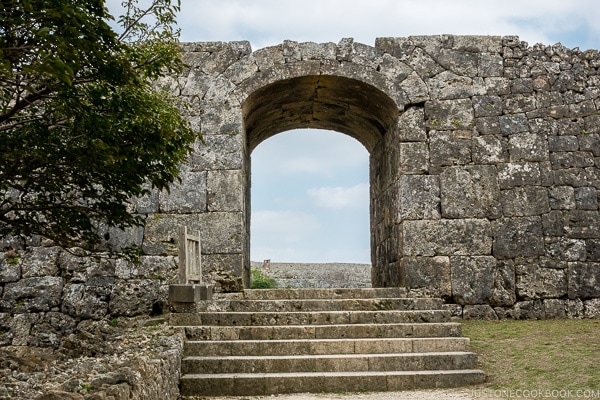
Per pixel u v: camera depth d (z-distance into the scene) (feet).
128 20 26.27
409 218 41.93
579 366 28.86
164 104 27.30
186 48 44.55
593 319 40.24
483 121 43.32
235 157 43.04
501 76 44.01
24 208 26.68
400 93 43.62
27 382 22.36
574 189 42.37
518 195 42.27
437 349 31.86
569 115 43.42
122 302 41.06
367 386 28.68
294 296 39.50
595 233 41.78
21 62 20.49
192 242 36.42
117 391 17.66
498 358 31.71
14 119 24.79
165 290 41.24
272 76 43.83
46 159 24.27
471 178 42.47
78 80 22.98
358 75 43.78
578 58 44.52
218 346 31.12
